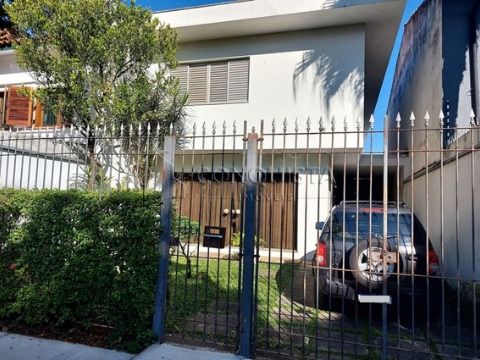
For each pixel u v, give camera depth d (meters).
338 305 5.19
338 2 8.36
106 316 3.98
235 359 3.49
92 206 4.09
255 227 3.75
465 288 5.18
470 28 7.17
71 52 8.19
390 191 13.73
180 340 3.87
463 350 3.80
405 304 4.52
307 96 9.26
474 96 6.98
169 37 8.89
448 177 6.68
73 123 8.35
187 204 9.23
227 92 10.01
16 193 4.46
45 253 4.20
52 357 3.55
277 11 8.78
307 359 3.49
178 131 9.30
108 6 8.23
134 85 8.36
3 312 4.38
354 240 4.70
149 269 3.87
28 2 7.91
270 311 5.00
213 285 6.07
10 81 11.33
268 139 9.26
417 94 10.09
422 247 4.52
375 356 3.57
